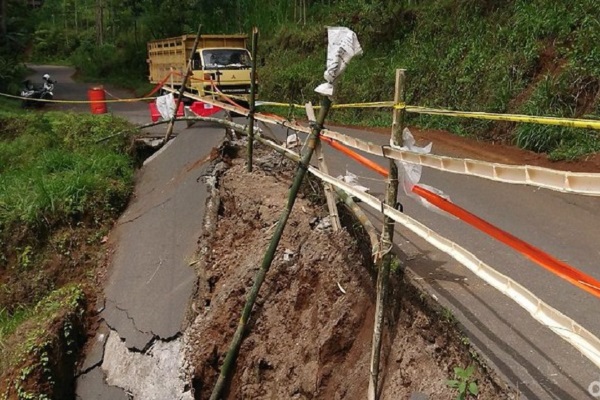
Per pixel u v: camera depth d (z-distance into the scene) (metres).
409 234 5.90
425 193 3.94
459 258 3.45
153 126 13.30
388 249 4.14
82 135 12.39
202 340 5.96
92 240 9.65
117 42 35.25
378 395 4.07
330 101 4.85
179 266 7.34
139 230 9.05
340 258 5.22
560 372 3.54
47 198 9.90
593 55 9.44
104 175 10.70
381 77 15.41
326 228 5.80
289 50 21.64
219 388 5.43
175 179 9.64
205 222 7.55
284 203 6.94
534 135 9.43
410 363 3.98
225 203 7.93
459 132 11.43
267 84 20.02
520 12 12.05
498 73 11.34
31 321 7.96
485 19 13.27
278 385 5.13
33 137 12.73
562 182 2.71
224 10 27.25
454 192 7.59
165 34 29.48
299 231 6.09
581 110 9.28
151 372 6.35
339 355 4.77
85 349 7.78
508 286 3.14
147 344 6.64
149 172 10.91
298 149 8.18
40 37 46.25
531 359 3.65
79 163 11.01
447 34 14.31
